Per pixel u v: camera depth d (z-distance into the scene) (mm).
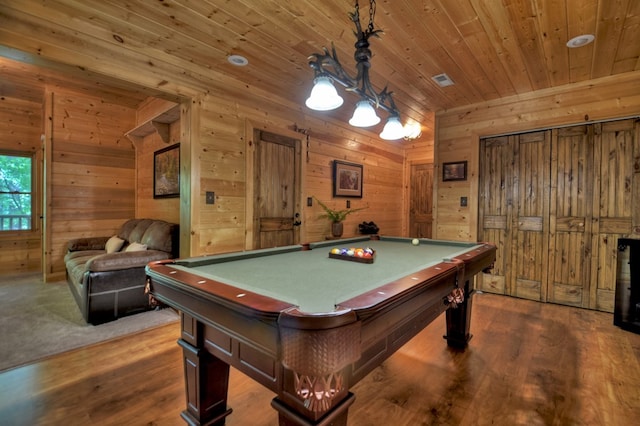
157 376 1923
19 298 3383
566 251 3381
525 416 1568
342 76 1772
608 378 1911
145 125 4078
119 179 4754
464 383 1869
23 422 1504
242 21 2191
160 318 2863
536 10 2012
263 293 1077
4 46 1897
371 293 1071
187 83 2863
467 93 3514
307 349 807
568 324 2814
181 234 3072
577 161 3311
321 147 4484
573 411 1604
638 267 2629
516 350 2295
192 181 2939
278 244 3805
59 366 2027
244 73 3086
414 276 1350
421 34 2295
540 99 3430
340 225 4477
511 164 3705
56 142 4129
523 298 3627
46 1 1997
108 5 2025
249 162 3408
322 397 845
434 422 1532
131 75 2463
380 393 1770
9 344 2320
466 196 3955
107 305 2752
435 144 4199
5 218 4609
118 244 3904
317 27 2256
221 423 1476
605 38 2346
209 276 1323
